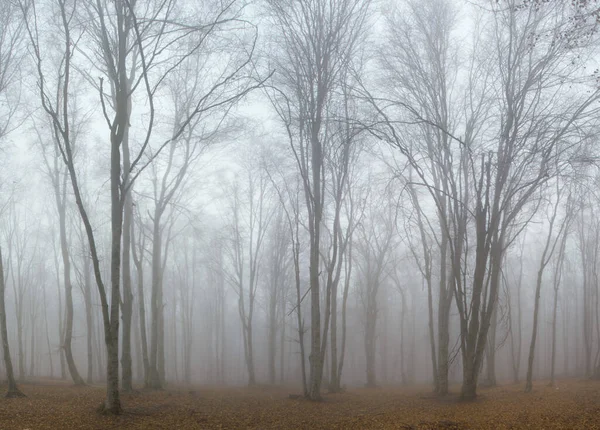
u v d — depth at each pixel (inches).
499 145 740.7
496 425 531.8
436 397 882.1
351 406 784.9
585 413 581.3
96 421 517.0
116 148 575.5
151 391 895.7
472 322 778.2
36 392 770.8
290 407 756.0
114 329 567.8
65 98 529.0
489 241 739.4
